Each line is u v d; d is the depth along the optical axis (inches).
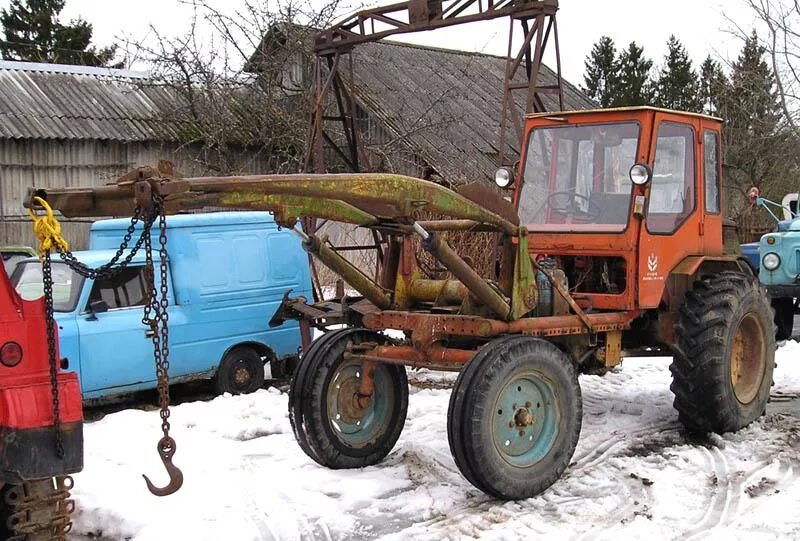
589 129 244.7
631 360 369.7
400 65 816.3
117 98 700.0
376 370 231.5
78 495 196.1
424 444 240.5
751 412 254.5
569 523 182.9
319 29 635.5
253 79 717.9
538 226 251.3
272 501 197.5
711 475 213.3
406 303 227.3
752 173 830.5
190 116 687.7
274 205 168.7
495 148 725.3
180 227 313.3
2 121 621.3
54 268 297.7
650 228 235.6
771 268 378.9
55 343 132.8
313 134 487.8
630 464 221.3
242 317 324.8
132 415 273.6
